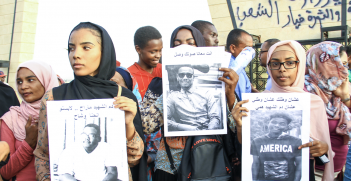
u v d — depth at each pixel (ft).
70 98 4.67
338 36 19.67
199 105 5.28
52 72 6.29
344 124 6.95
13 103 9.40
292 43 5.91
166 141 5.59
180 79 5.30
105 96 4.86
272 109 5.16
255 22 21.88
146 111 5.72
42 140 4.59
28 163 5.31
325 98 7.13
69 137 4.40
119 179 4.43
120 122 4.52
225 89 5.57
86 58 4.55
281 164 5.09
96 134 4.46
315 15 20.15
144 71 9.59
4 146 4.72
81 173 4.37
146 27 9.37
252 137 5.13
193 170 5.03
